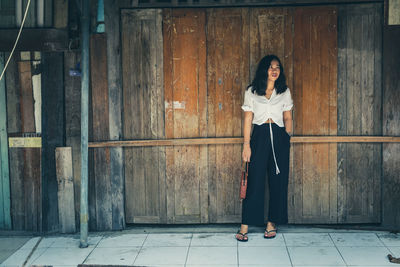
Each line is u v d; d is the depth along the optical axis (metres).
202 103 4.24
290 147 4.24
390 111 4.09
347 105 4.18
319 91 4.17
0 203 4.32
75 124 4.25
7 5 4.08
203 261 3.50
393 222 4.17
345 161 4.23
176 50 4.21
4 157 4.27
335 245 3.78
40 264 3.50
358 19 4.11
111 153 4.24
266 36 4.15
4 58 4.20
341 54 4.14
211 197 4.33
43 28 4.04
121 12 4.20
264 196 4.00
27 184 4.27
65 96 4.23
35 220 4.30
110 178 4.25
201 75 4.21
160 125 4.28
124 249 3.79
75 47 4.11
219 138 4.22
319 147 4.22
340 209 4.26
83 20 3.78
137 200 4.36
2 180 4.30
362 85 4.16
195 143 4.24
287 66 4.16
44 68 4.16
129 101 4.28
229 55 4.19
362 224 4.29
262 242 3.90
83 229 3.85
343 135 4.20
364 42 4.12
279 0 4.09
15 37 4.02
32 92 4.20
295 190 4.27
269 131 3.92
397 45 4.05
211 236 4.08
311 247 3.75
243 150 3.95
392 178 4.14
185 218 4.36
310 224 4.30
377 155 4.20
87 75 3.82
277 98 3.92
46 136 4.23
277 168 3.92
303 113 4.19
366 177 4.22
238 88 4.21
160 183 4.34
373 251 3.63
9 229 4.34
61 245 3.93
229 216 4.34
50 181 4.30
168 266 3.41
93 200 4.28
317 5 4.12
